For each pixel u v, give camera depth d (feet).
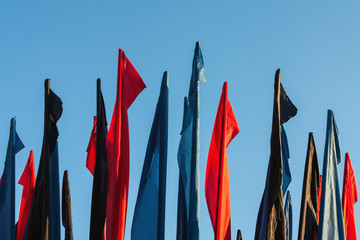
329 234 63.67
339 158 67.05
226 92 66.49
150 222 61.72
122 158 63.46
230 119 65.92
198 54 66.23
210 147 66.18
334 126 67.51
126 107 65.46
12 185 65.92
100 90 64.44
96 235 60.75
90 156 67.92
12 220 64.90
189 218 60.44
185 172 64.13
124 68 66.64
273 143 61.82
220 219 62.34
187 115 65.82
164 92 65.46
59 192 64.18
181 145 64.90
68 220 66.49
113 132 65.82
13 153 66.95
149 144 64.34
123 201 62.13
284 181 66.18
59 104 64.03
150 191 62.75
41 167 62.95
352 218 71.26
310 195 65.10
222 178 63.41
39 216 61.82
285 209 70.03
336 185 65.87
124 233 61.62
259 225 63.31
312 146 66.13
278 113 62.54
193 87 64.90
